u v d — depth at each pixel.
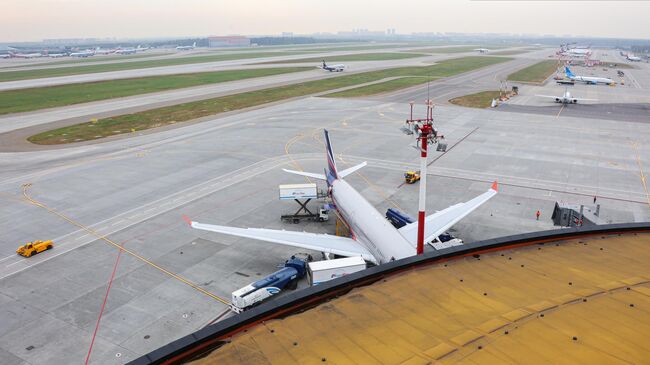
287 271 37.69
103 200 59.22
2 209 56.50
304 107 126.25
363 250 38.72
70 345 30.94
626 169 70.00
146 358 14.91
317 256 43.38
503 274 20.75
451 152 80.56
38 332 32.41
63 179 67.81
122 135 95.44
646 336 15.39
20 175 69.94
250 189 62.78
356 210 42.59
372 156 78.50
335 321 17.14
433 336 15.81
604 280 19.94
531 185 62.97
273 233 40.81
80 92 156.50
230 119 111.00
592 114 114.50
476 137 91.06
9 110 123.12
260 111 121.06
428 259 21.77
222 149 83.69
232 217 53.22
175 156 79.44
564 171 69.12
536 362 14.02
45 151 83.50
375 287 19.77
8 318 34.12
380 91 153.88
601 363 13.92
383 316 17.38
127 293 37.38
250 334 16.52
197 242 46.81
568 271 20.97
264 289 34.97
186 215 53.94
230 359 15.12
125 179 67.50
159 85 173.75
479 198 47.12
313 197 52.75
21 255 44.38
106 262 42.81
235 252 44.47
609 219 51.06
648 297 18.23
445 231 44.91
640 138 89.44
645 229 26.00
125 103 134.38
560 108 123.31
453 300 18.39
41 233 49.56
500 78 193.12
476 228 49.03
